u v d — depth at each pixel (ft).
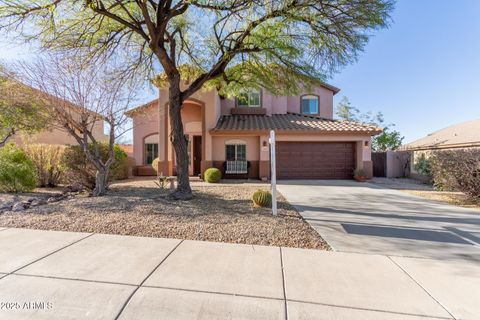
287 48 28.96
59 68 30.50
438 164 39.11
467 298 11.37
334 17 27.20
